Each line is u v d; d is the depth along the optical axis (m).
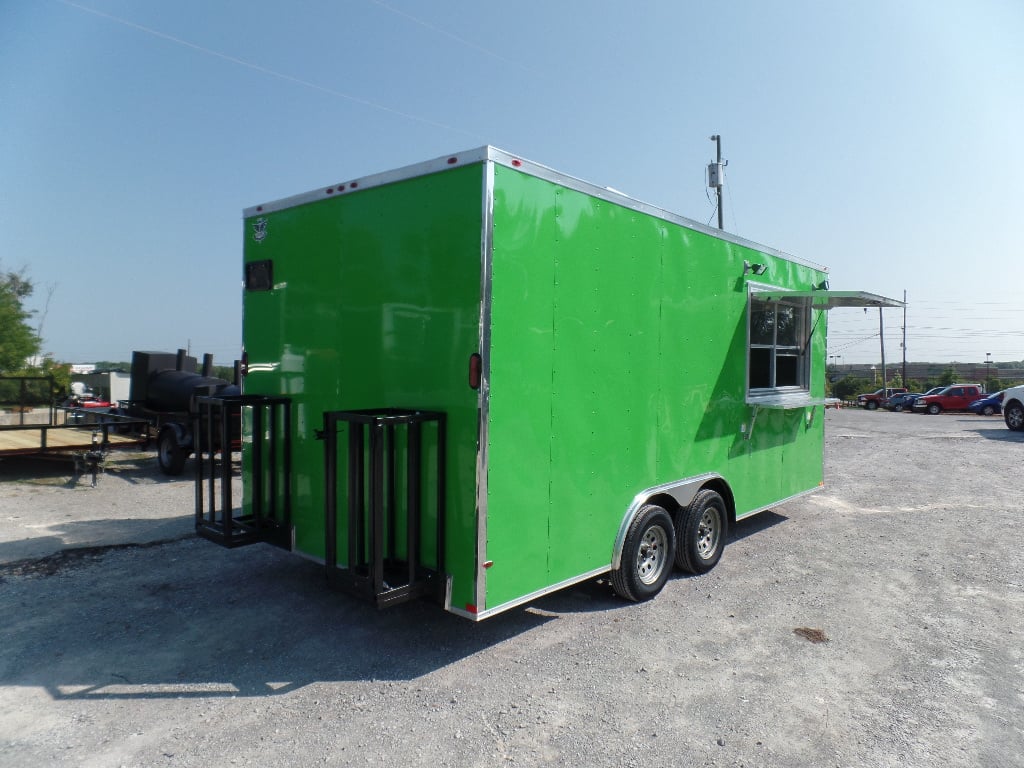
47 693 3.31
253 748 2.85
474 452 3.44
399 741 2.93
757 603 4.77
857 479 10.45
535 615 4.45
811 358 7.14
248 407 4.82
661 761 2.82
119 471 10.24
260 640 3.98
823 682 3.58
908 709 3.30
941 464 12.19
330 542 3.78
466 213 3.46
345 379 4.15
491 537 3.49
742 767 2.79
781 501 6.64
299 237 4.48
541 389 3.74
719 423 5.52
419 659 3.75
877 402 40.00
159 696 3.29
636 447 4.54
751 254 5.93
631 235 4.41
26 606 4.47
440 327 3.59
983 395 31.83
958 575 5.49
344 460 4.11
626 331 4.39
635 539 4.50
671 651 3.93
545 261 3.73
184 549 5.86
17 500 7.96
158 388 10.45
